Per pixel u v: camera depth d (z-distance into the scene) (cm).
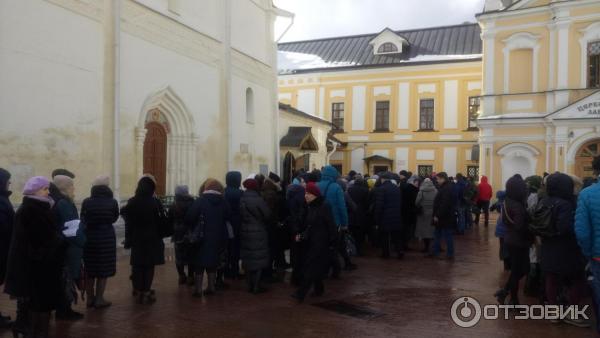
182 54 1441
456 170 3444
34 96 970
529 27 2352
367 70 3659
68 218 625
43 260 536
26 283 533
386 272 997
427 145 3519
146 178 728
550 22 2294
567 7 2222
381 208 1123
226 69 1662
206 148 1574
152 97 1310
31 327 548
